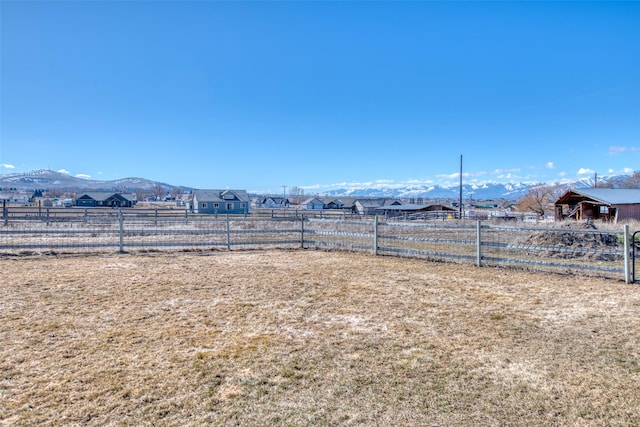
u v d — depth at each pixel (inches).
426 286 299.3
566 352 172.4
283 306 242.5
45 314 221.3
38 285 293.4
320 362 161.3
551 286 300.2
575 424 118.6
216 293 274.1
